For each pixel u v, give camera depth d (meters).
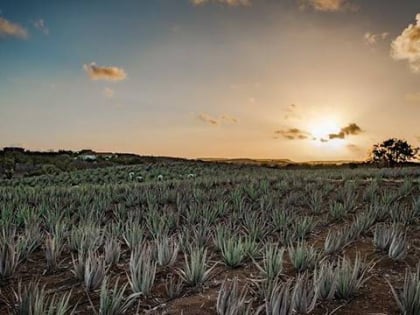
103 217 10.41
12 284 5.38
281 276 5.64
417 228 8.45
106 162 59.38
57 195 14.59
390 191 13.93
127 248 7.48
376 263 6.22
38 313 3.79
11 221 9.41
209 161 58.41
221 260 6.60
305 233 8.52
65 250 7.21
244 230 9.30
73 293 5.02
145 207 12.38
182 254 7.00
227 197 13.66
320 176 22.94
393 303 4.61
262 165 55.69
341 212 10.45
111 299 4.37
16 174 45.19
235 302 4.12
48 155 59.72
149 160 62.06
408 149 69.19
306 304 4.27
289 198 12.92
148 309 4.51
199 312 4.40
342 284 4.76
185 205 11.56
